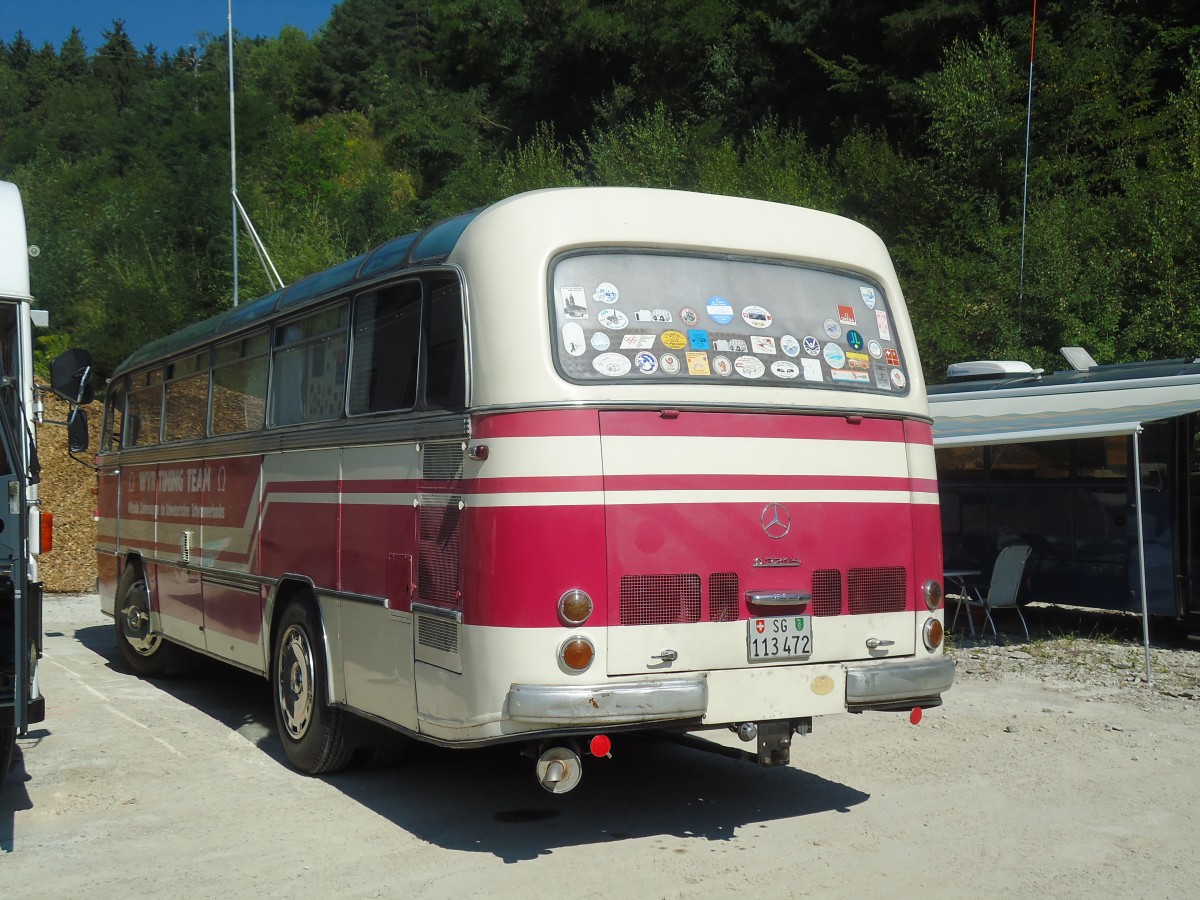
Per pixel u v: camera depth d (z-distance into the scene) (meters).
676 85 35.38
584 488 5.09
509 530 5.05
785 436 5.59
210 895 4.91
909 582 5.94
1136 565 11.50
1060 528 12.15
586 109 40.16
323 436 6.65
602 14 36.94
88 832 5.76
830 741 7.52
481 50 43.81
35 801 6.30
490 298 5.28
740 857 5.32
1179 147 20.56
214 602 8.36
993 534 12.80
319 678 6.61
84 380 6.57
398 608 5.75
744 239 5.76
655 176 25.95
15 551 5.18
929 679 5.81
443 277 5.64
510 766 7.04
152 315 32.72
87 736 7.89
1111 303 17.81
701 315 5.57
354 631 6.21
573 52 39.31
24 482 5.15
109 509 11.20
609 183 26.67
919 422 6.16
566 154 40.25
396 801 6.27
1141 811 6.01
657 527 5.22
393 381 6.02
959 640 11.54
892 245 23.75
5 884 5.06
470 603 5.15
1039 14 25.28
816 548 5.62
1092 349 17.59
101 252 37.75
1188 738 7.53
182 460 9.12
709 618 5.31
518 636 5.00
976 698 8.80
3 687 5.38
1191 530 11.14
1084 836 5.61
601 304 5.35
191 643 8.89
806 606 5.56
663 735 6.34
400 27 86.25
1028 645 11.16
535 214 5.34
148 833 5.74
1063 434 9.55
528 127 42.09
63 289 35.66
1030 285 18.38
